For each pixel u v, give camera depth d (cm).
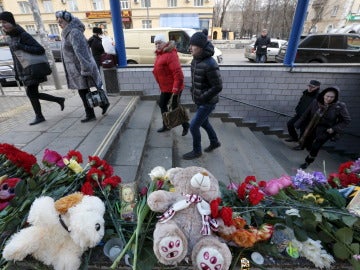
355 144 610
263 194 139
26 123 349
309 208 134
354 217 125
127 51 862
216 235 121
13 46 296
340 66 517
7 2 2588
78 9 2628
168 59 320
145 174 271
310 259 123
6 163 150
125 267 120
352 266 126
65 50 307
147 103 496
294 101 549
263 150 421
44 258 113
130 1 2552
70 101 473
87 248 120
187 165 318
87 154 250
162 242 105
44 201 116
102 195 149
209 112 296
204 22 2583
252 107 556
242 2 3584
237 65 515
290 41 498
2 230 119
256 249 128
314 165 467
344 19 2556
